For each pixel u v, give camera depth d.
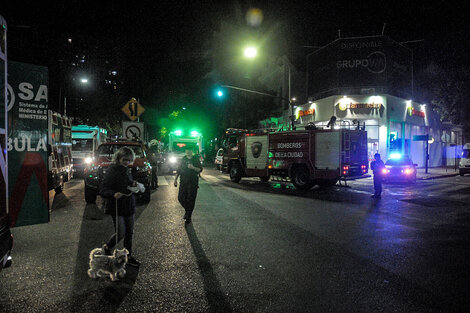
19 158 5.73
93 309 3.63
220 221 8.25
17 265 5.01
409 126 30.80
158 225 7.76
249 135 18.27
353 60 30.27
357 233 7.14
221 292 4.08
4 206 3.76
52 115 11.96
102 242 6.29
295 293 4.05
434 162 35.22
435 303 3.80
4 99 3.79
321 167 15.17
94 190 10.49
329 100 28.75
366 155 15.88
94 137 20.84
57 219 8.33
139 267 4.96
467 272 4.80
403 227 7.79
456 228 7.74
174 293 4.05
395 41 30.83
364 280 4.48
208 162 47.38
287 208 10.28
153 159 14.95
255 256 5.49
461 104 33.06
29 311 3.59
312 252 5.74
